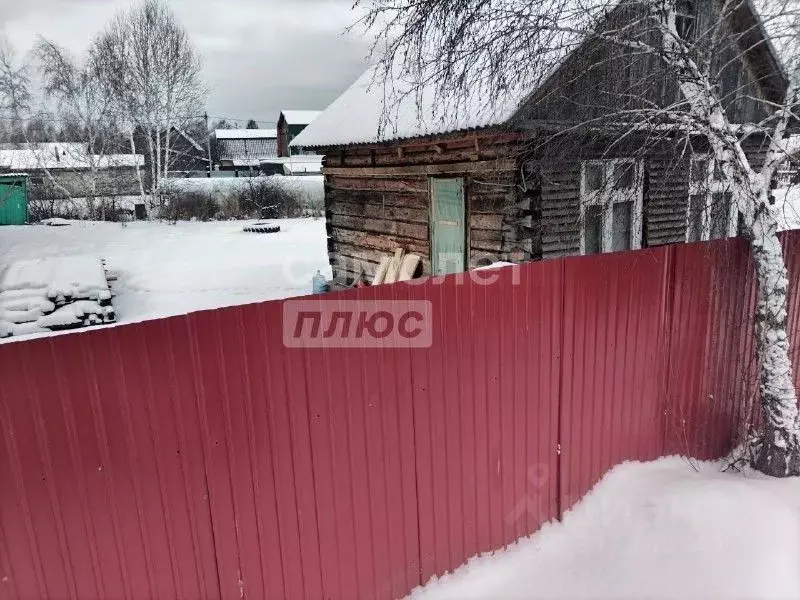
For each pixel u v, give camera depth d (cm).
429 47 425
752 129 380
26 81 2764
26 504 170
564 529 327
